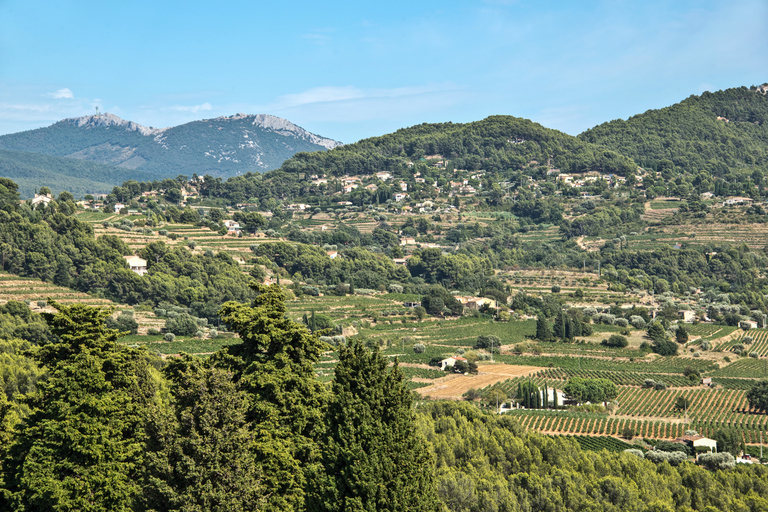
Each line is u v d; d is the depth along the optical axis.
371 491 32.06
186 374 36.69
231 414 34.66
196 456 33.31
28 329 119.75
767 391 128.88
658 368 163.00
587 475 69.50
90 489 40.53
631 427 111.31
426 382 140.50
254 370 43.44
